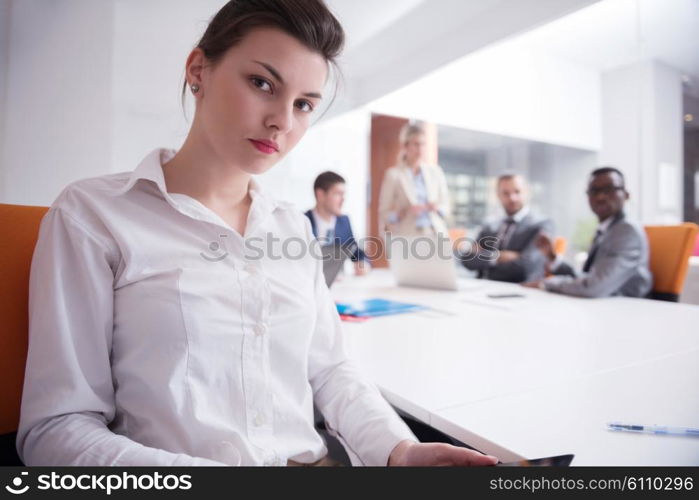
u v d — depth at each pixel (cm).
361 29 230
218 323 64
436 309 156
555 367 87
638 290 202
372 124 518
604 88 522
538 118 470
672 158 494
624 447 54
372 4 205
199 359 62
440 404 68
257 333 67
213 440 61
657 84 484
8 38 227
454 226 571
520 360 93
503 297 186
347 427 72
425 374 84
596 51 463
